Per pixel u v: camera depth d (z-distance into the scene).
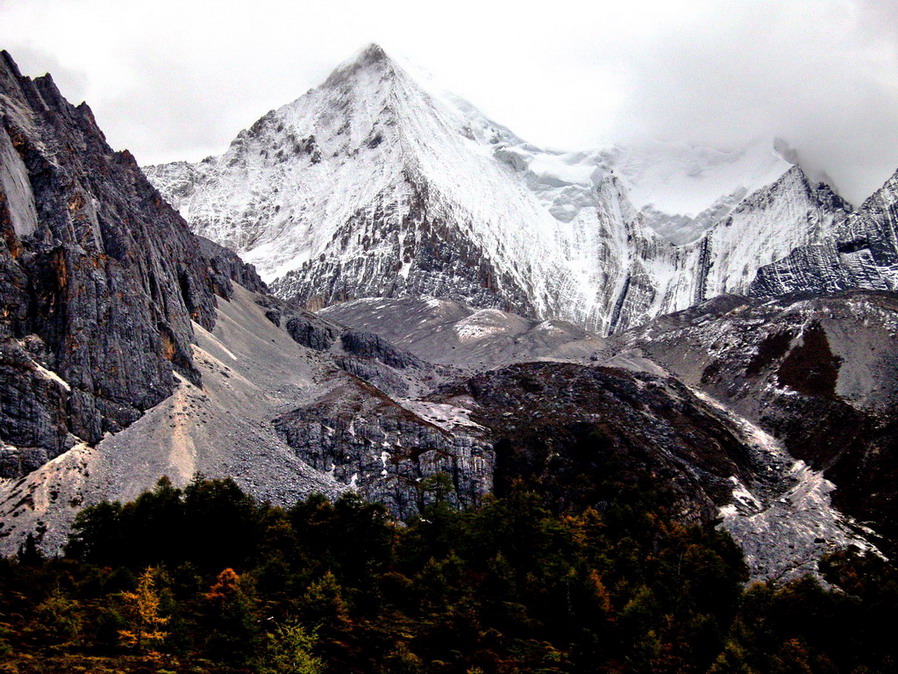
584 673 124.69
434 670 113.25
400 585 138.62
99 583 114.38
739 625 145.25
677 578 174.38
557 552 164.50
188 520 141.75
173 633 100.19
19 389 185.50
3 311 196.88
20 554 134.62
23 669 82.69
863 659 145.62
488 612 136.12
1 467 176.00
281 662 96.81
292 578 127.31
